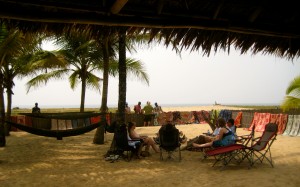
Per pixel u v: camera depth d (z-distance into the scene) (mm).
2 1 2193
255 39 3223
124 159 8562
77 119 11711
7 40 8352
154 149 9188
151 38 3004
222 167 7191
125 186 5996
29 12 2277
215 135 9328
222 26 2787
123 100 9523
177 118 20906
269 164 7656
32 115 11219
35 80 16969
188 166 7613
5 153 9773
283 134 14039
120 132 8336
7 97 14852
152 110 20781
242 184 5918
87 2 2354
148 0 2451
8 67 14562
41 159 8805
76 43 12945
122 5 2236
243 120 17797
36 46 10250
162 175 6777
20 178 6656
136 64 14117
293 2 2670
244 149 7371
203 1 2555
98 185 6094
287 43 3393
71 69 16969
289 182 6012
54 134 9219
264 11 2750
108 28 3014
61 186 6043
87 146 11289
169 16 2617
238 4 2629
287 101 13742
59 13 2334
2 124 11094
